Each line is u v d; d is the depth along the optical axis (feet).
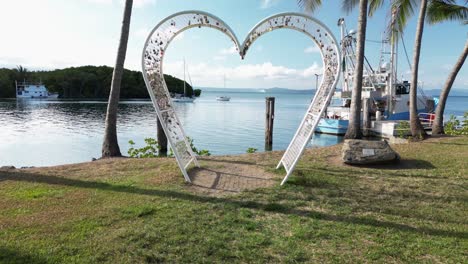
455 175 19.03
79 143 49.52
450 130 41.52
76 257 9.39
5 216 12.32
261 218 12.53
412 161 22.62
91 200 14.25
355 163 21.61
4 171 19.60
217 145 50.88
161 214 12.67
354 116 31.53
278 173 19.40
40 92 219.41
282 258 9.57
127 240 10.42
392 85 64.49
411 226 11.93
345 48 62.28
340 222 12.20
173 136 18.61
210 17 16.66
